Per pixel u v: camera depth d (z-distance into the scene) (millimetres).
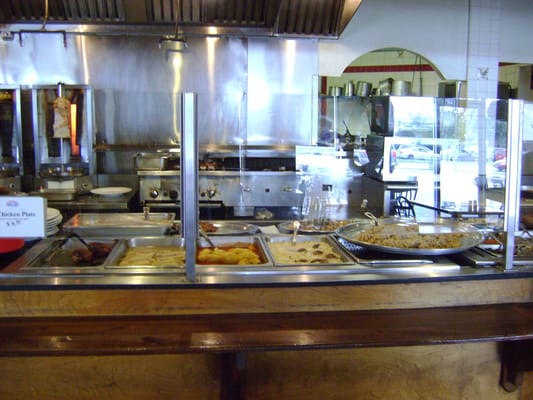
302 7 4199
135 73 4547
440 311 1881
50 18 4219
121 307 1781
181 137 1698
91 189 4074
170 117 4621
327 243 2301
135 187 4500
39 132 4117
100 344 1547
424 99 3412
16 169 4203
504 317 1825
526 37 4844
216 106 4664
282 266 1893
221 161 4566
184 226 1752
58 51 4445
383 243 2053
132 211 4219
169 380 1914
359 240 2105
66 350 1504
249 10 4281
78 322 1715
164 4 4176
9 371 1869
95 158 4438
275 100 4691
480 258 1995
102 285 1727
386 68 7078
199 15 4273
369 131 4320
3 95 4137
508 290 1979
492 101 3193
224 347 1551
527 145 3555
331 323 1744
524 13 4812
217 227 2475
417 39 4695
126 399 1913
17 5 4148
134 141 4621
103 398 1907
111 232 2250
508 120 1872
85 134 4148
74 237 2182
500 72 6309
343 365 2002
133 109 4586
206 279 1790
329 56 4648
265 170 4328
